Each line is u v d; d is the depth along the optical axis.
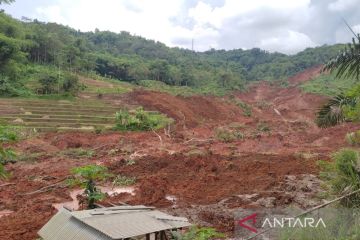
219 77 83.25
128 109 37.72
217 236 9.38
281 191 13.33
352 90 6.34
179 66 91.56
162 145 25.61
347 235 5.93
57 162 20.28
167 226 6.36
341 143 24.92
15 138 6.30
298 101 64.38
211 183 15.64
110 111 36.50
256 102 67.19
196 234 9.20
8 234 10.27
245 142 27.03
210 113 45.44
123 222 6.28
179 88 67.31
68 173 17.61
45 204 13.34
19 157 20.73
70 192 15.05
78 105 37.06
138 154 22.38
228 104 52.81
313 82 77.69
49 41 60.75
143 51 109.25
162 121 34.28
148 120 33.09
